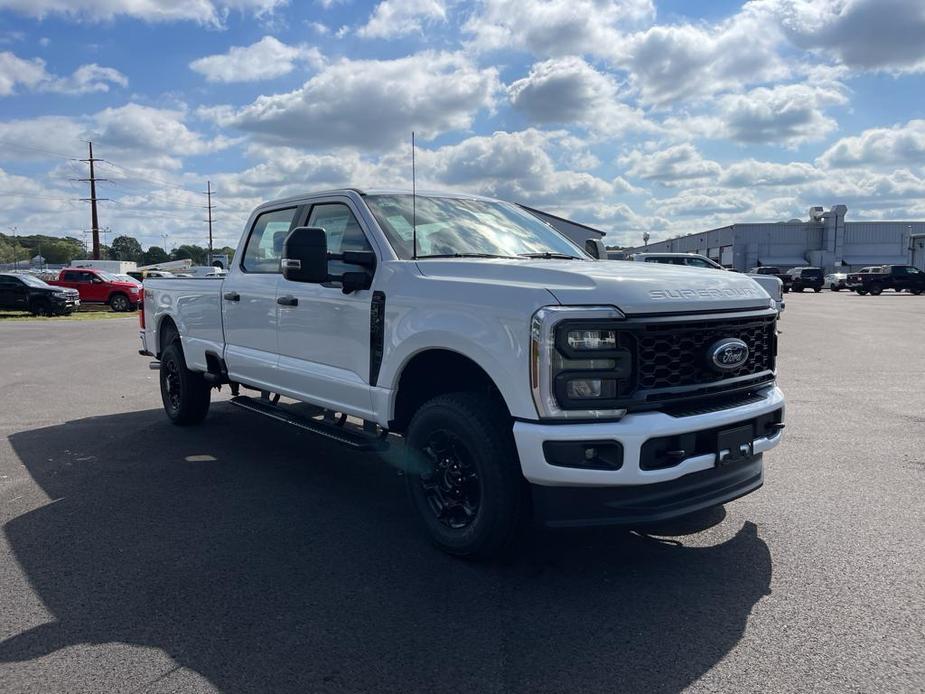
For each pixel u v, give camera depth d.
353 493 5.18
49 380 10.79
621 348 3.43
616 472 3.34
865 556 3.99
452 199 5.27
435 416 3.92
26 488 5.26
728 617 3.30
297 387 5.22
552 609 3.38
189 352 6.84
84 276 31.70
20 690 2.71
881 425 7.31
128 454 6.24
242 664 2.90
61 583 3.65
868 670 2.86
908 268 45.78
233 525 4.50
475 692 2.71
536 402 3.38
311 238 4.26
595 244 5.70
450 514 4.02
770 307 4.13
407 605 3.41
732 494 3.74
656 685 2.76
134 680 2.79
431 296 4.00
